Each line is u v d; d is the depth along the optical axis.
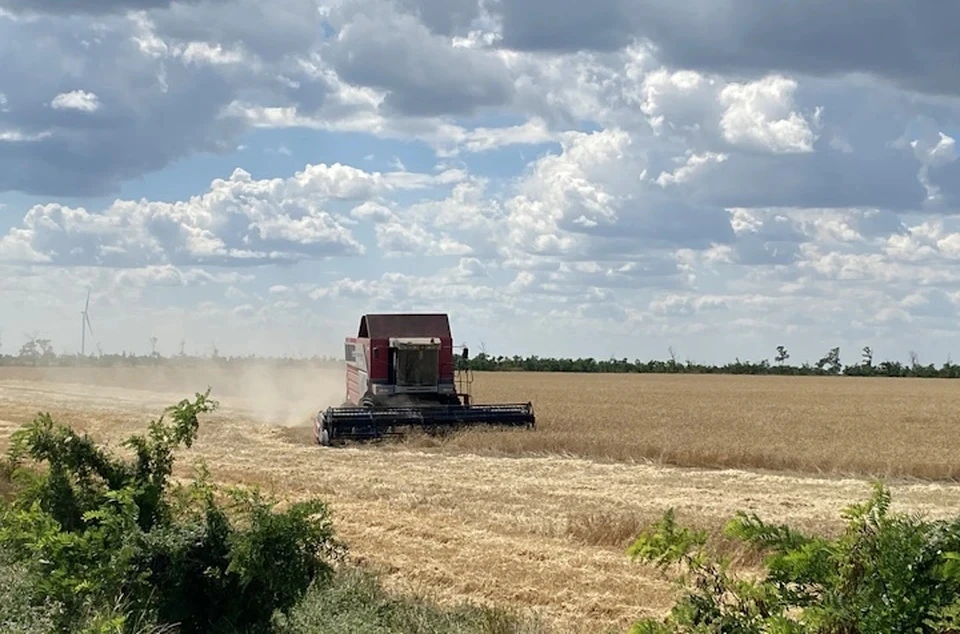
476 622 9.81
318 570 9.72
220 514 9.33
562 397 63.00
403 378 33.25
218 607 8.91
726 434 33.97
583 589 11.73
